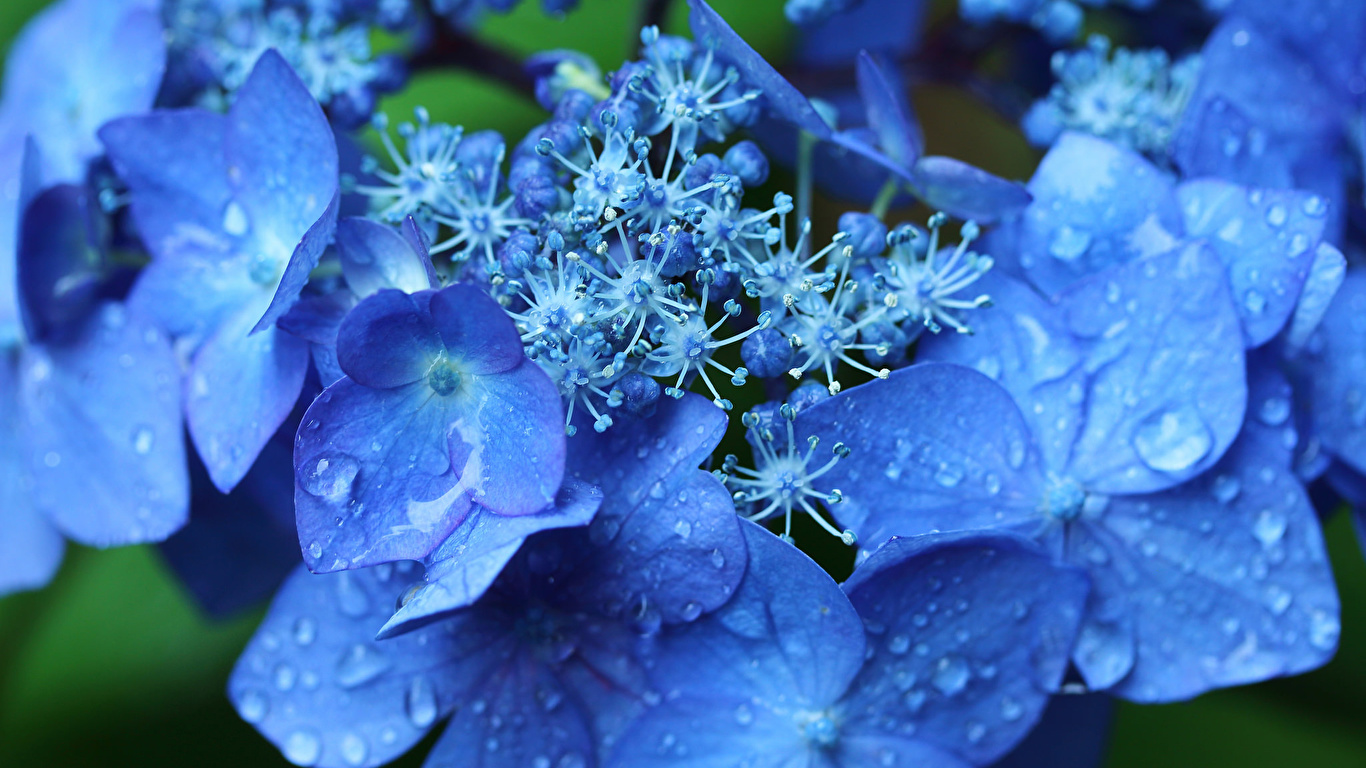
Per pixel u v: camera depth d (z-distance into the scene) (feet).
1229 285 0.66
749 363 0.65
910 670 0.66
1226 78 0.73
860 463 0.66
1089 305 0.67
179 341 0.70
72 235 0.72
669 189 0.65
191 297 0.69
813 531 0.71
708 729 0.66
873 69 0.67
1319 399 0.70
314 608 0.68
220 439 0.67
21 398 0.75
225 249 0.69
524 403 0.63
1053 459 0.67
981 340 0.67
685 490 0.64
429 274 0.63
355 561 0.63
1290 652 0.67
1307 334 0.67
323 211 0.64
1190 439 0.66
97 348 0.71
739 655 0.66
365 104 0.72
